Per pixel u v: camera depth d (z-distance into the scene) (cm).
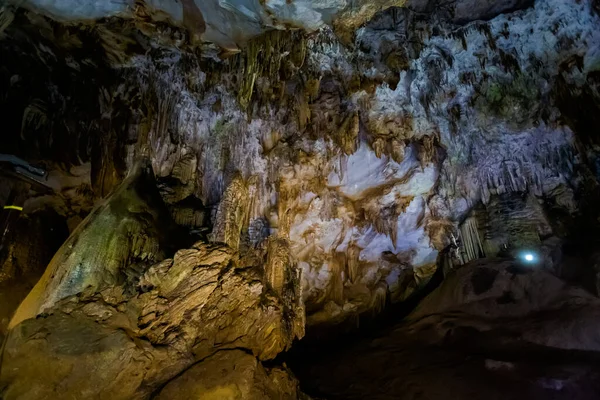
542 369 621
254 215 1037
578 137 918
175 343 438
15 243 747
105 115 837
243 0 591
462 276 1003
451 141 1026
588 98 855
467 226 1112
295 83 859
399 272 1399
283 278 809
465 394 613
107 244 507
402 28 753
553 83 855
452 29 780
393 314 1294
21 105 744
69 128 815
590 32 746
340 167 1062
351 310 1333
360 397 679
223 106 891
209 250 536
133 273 505
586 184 954
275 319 569
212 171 980
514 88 878
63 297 453
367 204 1204
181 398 405
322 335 1246
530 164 1023
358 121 952
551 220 984
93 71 776
